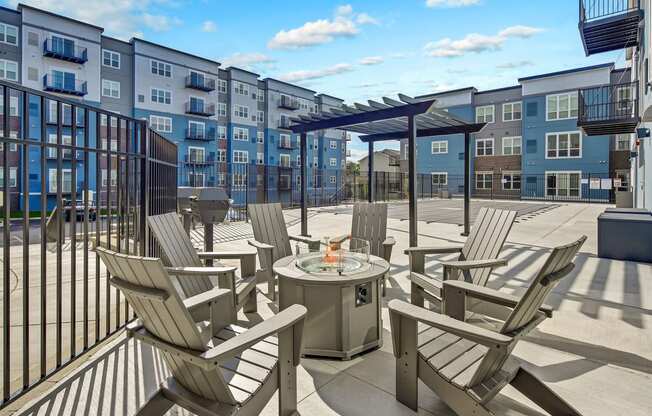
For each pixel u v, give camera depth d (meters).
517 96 25.89
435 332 2.30
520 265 5.62
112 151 2.86
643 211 7.49
